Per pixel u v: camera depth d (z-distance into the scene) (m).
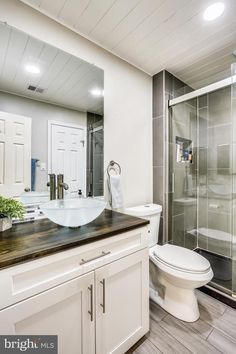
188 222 2.31
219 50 1.63
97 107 1.57
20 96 1.19
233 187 2.02
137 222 1.12
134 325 1.09
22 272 0.67
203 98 2.26
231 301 1.49
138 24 1.33
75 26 1.34
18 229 0.99
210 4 1.17
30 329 0.70
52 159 1.33
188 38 1.47
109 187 1.62
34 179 1.25
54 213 0.93
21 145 1.20
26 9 1.17
